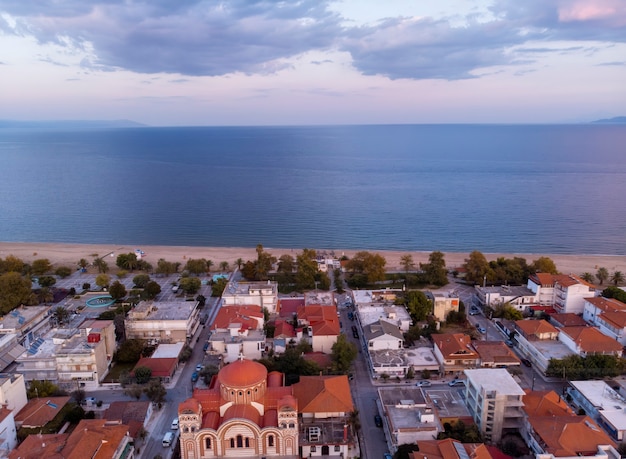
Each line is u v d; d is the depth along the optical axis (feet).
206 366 357.41
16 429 292.20
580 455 247.29
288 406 258.57
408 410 295.69
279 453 263.49
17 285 488.02
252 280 587.27
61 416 305.53
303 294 542.98
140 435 291.58
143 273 625.82
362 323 418.51
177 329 416.46
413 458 245.65
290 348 387.14
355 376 368.48
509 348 400.47
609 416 287.48
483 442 276.82
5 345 390.21
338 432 286.87
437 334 399.24
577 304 462.19
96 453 249.55
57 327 442.09
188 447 260.83
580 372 343.87
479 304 500.33
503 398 284.61
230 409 264.31
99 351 363.15
